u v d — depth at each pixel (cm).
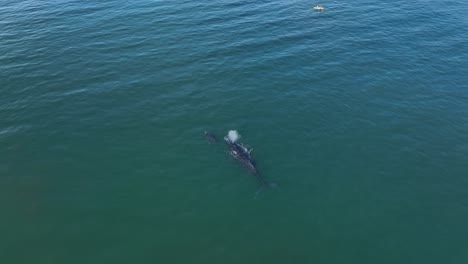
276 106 4172
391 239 2905
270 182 3306
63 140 3734
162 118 4003
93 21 5953
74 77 4641
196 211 3081
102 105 4181
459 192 3262
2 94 4353
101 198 3180
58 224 2980
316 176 3375
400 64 4912
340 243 2877
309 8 6444
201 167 3434
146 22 5897
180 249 2820
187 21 5928
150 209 3092
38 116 4031
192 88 4444
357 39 5466
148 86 4478
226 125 3909
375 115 4062
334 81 4569
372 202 3166
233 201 3159
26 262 2727
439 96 4362
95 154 3581
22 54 5109
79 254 2780
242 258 2773
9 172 3397
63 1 6744
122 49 5206
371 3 6644
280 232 2944
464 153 3631
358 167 3462
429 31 5703
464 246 2864
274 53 5109
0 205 3103
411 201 3180
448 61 4984
